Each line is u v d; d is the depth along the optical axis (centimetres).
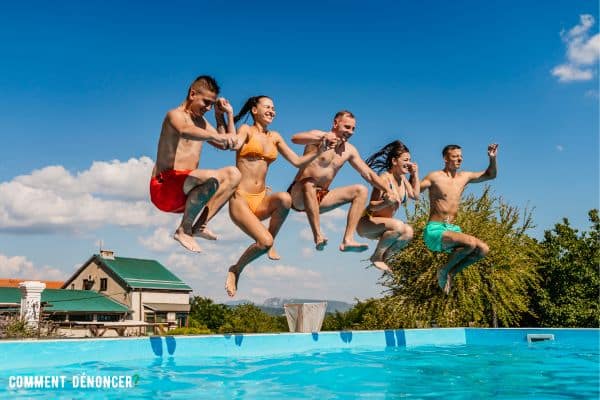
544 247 2142
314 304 941
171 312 3891
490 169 877
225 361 727
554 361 777
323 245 713
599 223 2120
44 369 614
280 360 750
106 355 687
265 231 656
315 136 696
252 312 3281
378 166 812
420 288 1794
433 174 869
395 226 779
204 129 595
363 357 803
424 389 546
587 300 2031
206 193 595
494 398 503
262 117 681
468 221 1788
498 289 1733
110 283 3884
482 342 1093
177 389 529
